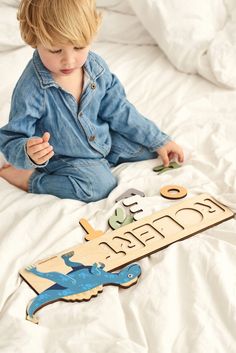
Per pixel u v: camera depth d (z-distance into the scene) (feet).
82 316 2.89
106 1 5.53
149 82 5.06
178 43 5.18
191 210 3.69
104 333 2.77
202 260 3.16
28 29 3.57
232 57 5.03
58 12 3.41
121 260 3.30
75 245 3.43
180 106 4.73
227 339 2.73
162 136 4.27
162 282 3.03
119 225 3.58
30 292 3.09
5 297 3.01
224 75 4.93
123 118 4.24
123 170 4.14
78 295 3.05
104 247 3.40
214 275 3.04
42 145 3.55
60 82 3.81
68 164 4.03
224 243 3.30
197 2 5.30
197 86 5.05
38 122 3.90
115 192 3.87
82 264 3.26
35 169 4.11
